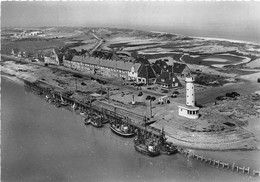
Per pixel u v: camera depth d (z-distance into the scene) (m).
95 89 160.25
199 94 141.25
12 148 93.12
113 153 90.25
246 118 107.81
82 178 76.19
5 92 167.00
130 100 136.62
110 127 109.88
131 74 175.88
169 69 184.88
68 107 139.12
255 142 91.00
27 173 79.69
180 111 110.94
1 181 75.62
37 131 108.50
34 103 145.50
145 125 105.00
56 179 75.38
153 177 74.88
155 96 141.75
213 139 93.19
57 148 93.19
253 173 74.69
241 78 169.38
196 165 81.25
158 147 89.50
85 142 98.69
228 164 78.69
